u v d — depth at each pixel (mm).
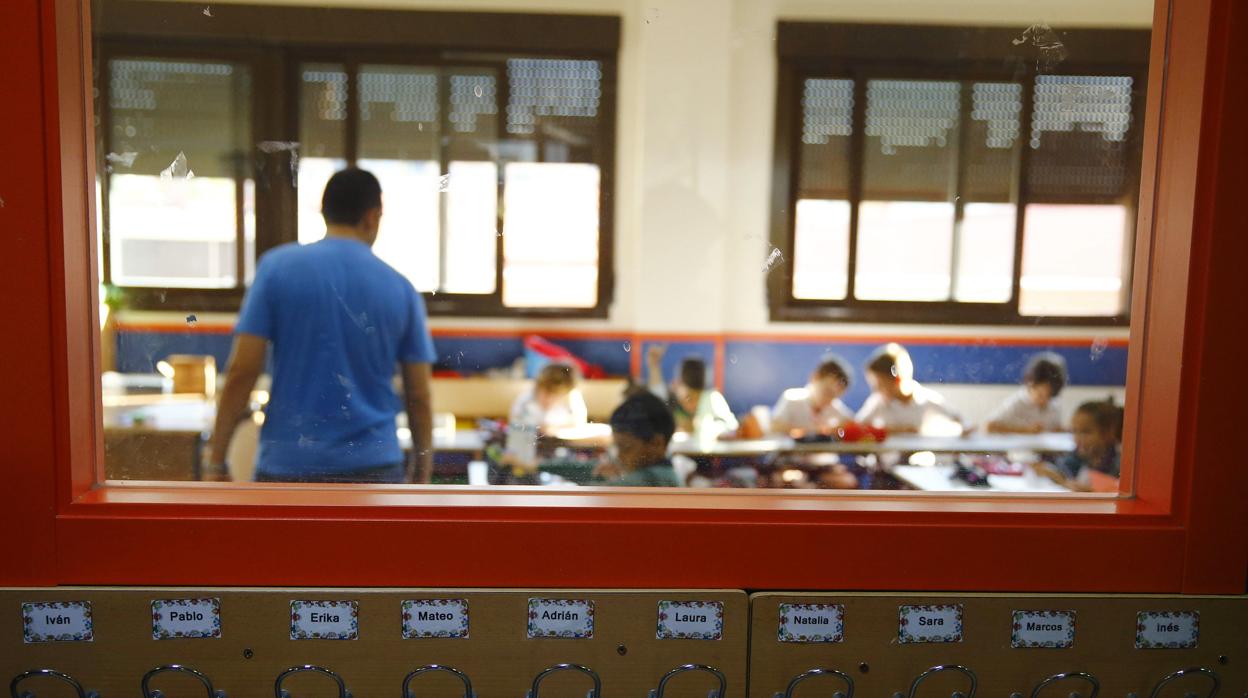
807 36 4898
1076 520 1205
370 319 2494
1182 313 1185
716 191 5023
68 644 1152
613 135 4914
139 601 1150
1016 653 1201
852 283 5023
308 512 1170
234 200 4168
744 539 1192
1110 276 4137
